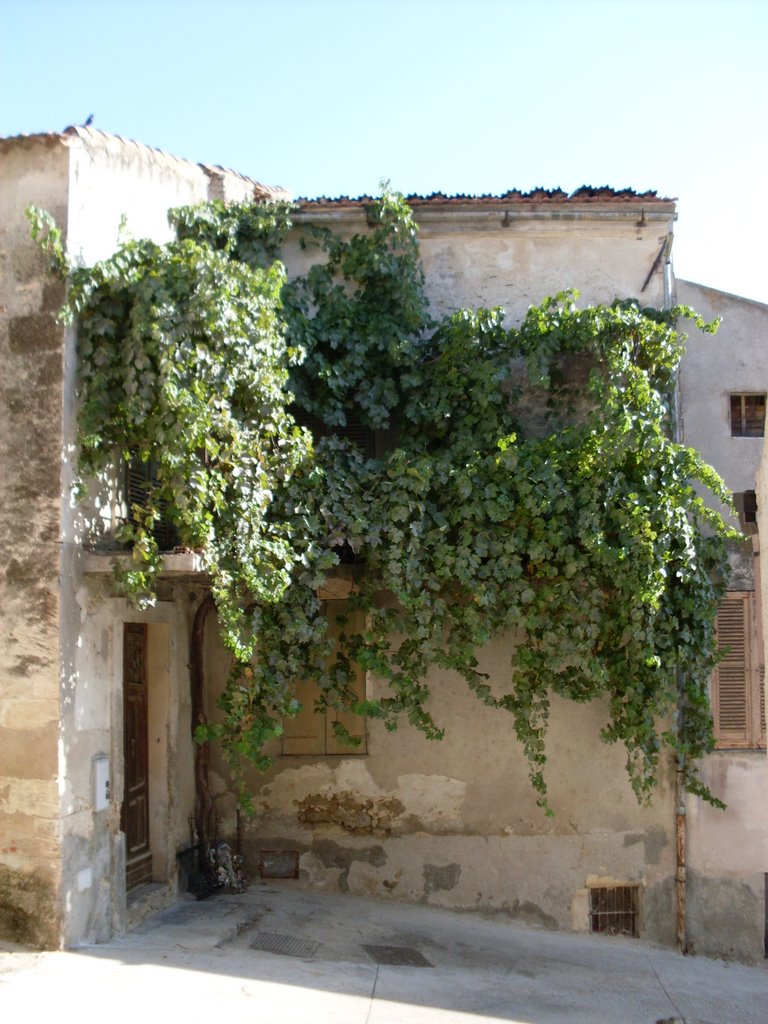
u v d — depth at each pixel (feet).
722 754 31.89
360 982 23.80
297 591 27.27
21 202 24.36
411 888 31.35
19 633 23.40
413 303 30.48
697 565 29.25
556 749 31.60
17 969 21.50
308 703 32.07
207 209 29.94
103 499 25.29
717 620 32.37
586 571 28.48
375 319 30.66
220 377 24.43
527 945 29.32
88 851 24.17
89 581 24.56
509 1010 23.11
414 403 30.27
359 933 28.14
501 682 31.53
